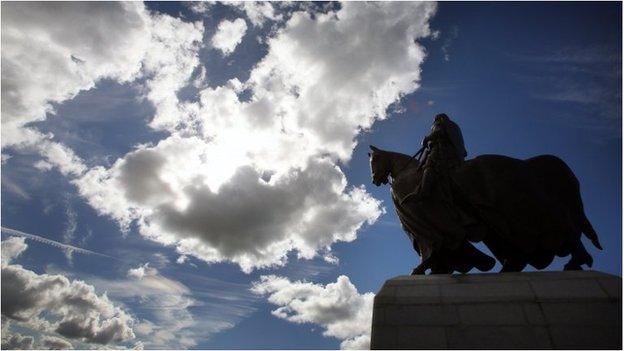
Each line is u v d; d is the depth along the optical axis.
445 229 9.67
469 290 8.05
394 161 11.45
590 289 7.52
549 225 9.17
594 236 9.67
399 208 10.69
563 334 7.07
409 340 7.57
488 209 9.56
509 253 9.91
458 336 7.43
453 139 10.52
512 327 7.32
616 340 6.83
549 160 10.02
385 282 8.77
